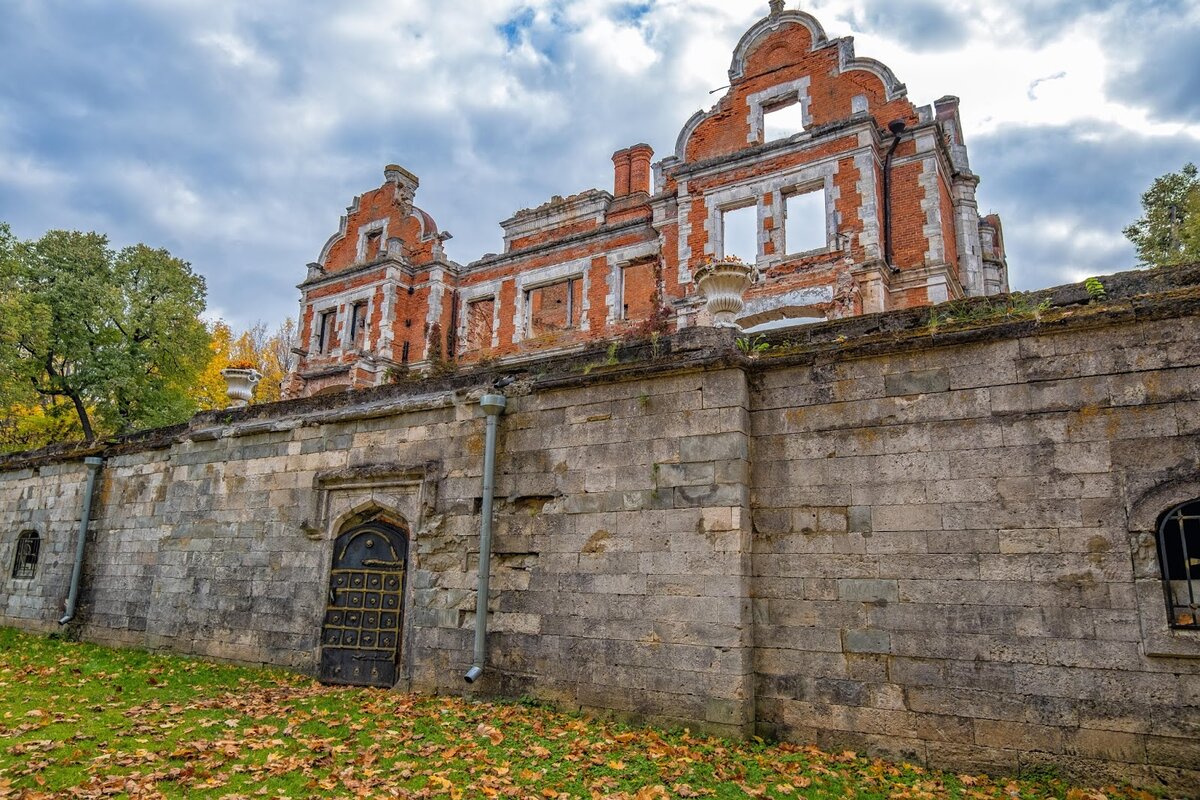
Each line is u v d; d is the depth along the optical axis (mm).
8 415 32031
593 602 9359
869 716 7832
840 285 19250
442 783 6637
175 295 33875
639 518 9273
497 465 10625
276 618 12445
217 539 13594
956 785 6910
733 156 21531
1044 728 7105
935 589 7805
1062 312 7723
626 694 8859
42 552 17484
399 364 29516
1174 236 28125
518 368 10945
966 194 22562
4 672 11688
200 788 6441
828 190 20125
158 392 33312
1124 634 6961
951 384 8141
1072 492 7395
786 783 6781
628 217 27578
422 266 30297
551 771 7027
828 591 8297
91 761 7070
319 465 12641
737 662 8234
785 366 9062
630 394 9734
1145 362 7340
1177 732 6641
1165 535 7062
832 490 8516
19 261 29547
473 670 9812
